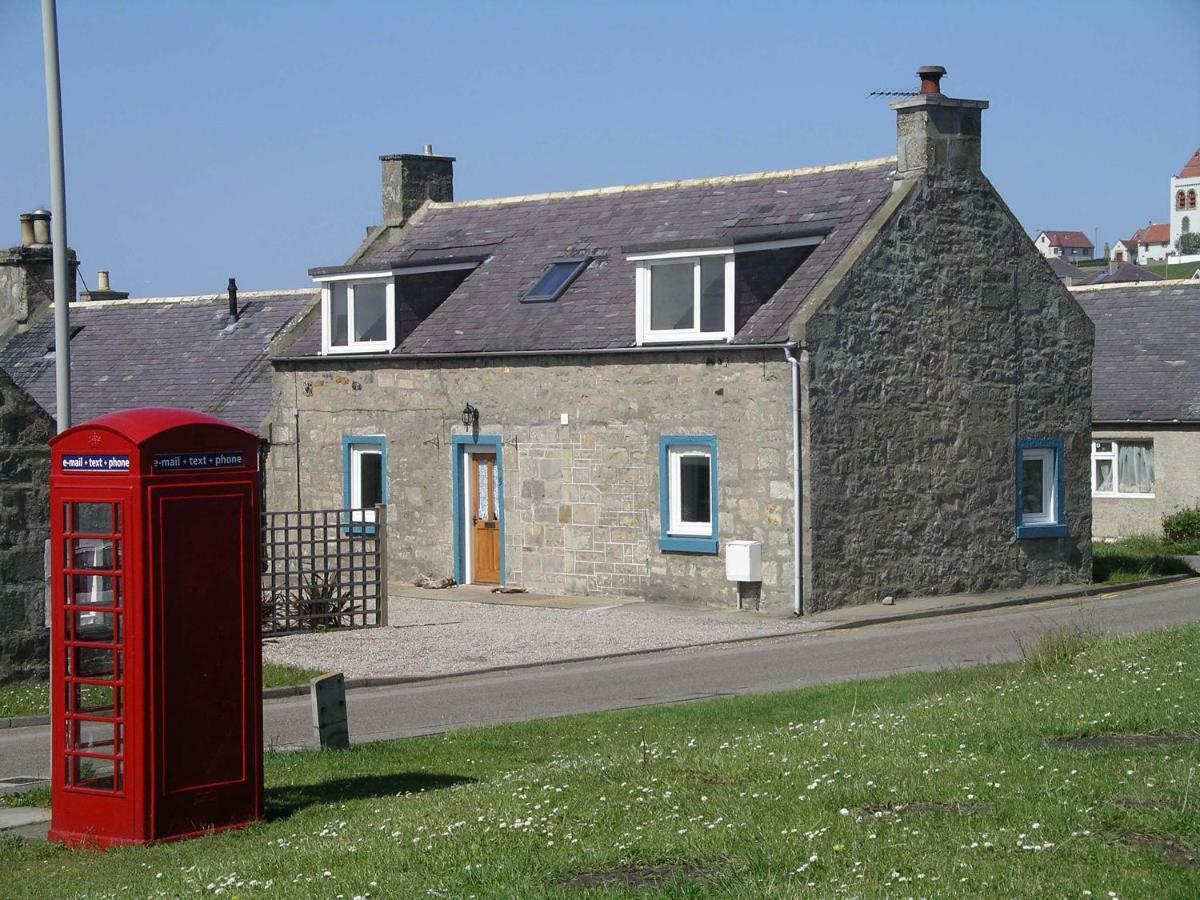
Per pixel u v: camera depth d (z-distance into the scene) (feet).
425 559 95.20
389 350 96.37
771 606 80.79
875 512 82.79
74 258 141.38
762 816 29.53
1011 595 87.20
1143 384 127.75
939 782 31.17
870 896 23.75
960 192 87.04
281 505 102.22
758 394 81.05
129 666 34.63
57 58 52.42
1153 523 124.98
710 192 96.32
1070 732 36.45
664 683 59.93
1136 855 25.11
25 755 48.34
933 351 85.66
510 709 54.60
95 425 34.96
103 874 31.60
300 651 68.95
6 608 59.21
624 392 86.22
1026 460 91.86
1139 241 493.77
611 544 87.15
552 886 26.16
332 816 36.24
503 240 102.17
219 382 115.14
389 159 109.19
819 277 82.33
